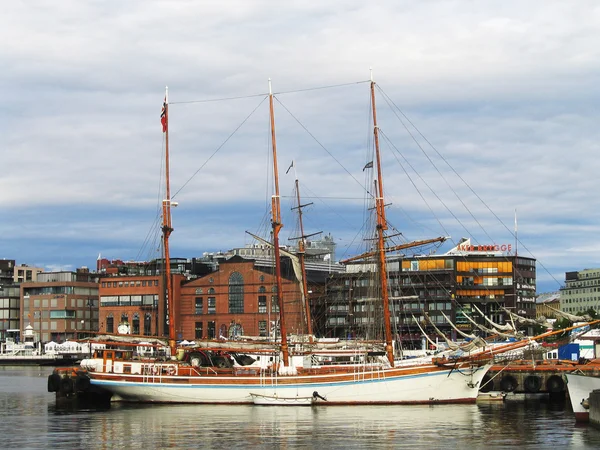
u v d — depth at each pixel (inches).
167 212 5295.3
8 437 3511.3
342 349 5300.2
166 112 5339.6
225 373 4758.9
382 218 4990.2
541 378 4867.1
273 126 5078.7
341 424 3786.9
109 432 3622.0
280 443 3304.6
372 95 5073.8
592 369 4837.6
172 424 3841.0
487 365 4534.9
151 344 4958.2
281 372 4667.8
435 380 4520.2
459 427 3666.3
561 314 4544.8
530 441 3260.3
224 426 3764.8
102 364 4788.4
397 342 6392.7
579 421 3627.0
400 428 3651.6
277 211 5039.4
